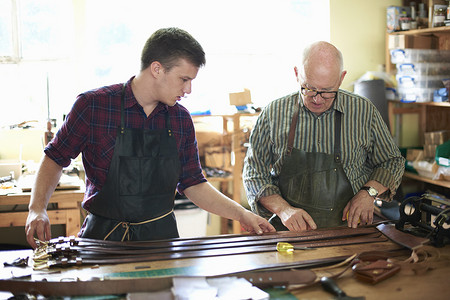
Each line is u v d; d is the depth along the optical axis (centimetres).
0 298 160
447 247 202
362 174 261
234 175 423
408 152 427
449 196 422
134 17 436
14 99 419
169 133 232
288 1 461
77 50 419
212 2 450
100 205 228
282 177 252
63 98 425
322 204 246
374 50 459
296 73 255
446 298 159
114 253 194
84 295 163
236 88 462
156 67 214
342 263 184
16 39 414
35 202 215
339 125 251
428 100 406
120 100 227
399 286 167
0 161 389
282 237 212
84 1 414
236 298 155
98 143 225
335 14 449
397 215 378
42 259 189
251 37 461
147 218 231
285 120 255
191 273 175
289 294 163
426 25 423
